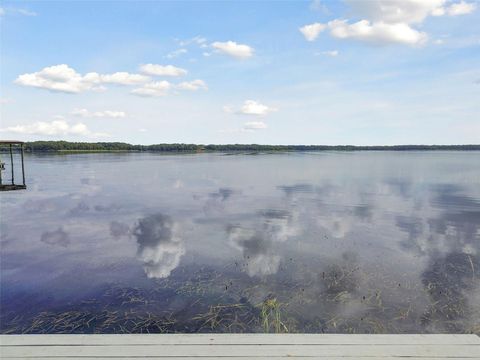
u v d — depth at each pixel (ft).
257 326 18.29
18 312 19.71
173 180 92.94
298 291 22.47
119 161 196.85
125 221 43.57
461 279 24.38
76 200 59.93
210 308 20.20
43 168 137.28
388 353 10.16
